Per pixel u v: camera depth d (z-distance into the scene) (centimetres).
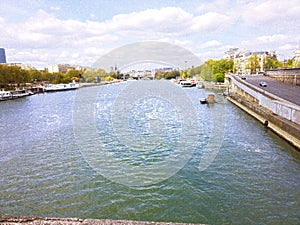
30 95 7444
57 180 1138
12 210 919
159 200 928
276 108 2409
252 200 963
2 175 1223
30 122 2833
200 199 943
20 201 975
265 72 7912
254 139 1973
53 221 389
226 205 920
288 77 5134
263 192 1029
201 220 834
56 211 899
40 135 2058
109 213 871
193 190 992
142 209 884
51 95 7050
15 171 1271
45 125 2556
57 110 3806
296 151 1650
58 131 2169
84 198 966
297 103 2405
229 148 1647
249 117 3130
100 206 910
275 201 961
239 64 11269
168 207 894
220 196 974
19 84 8631
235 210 892
